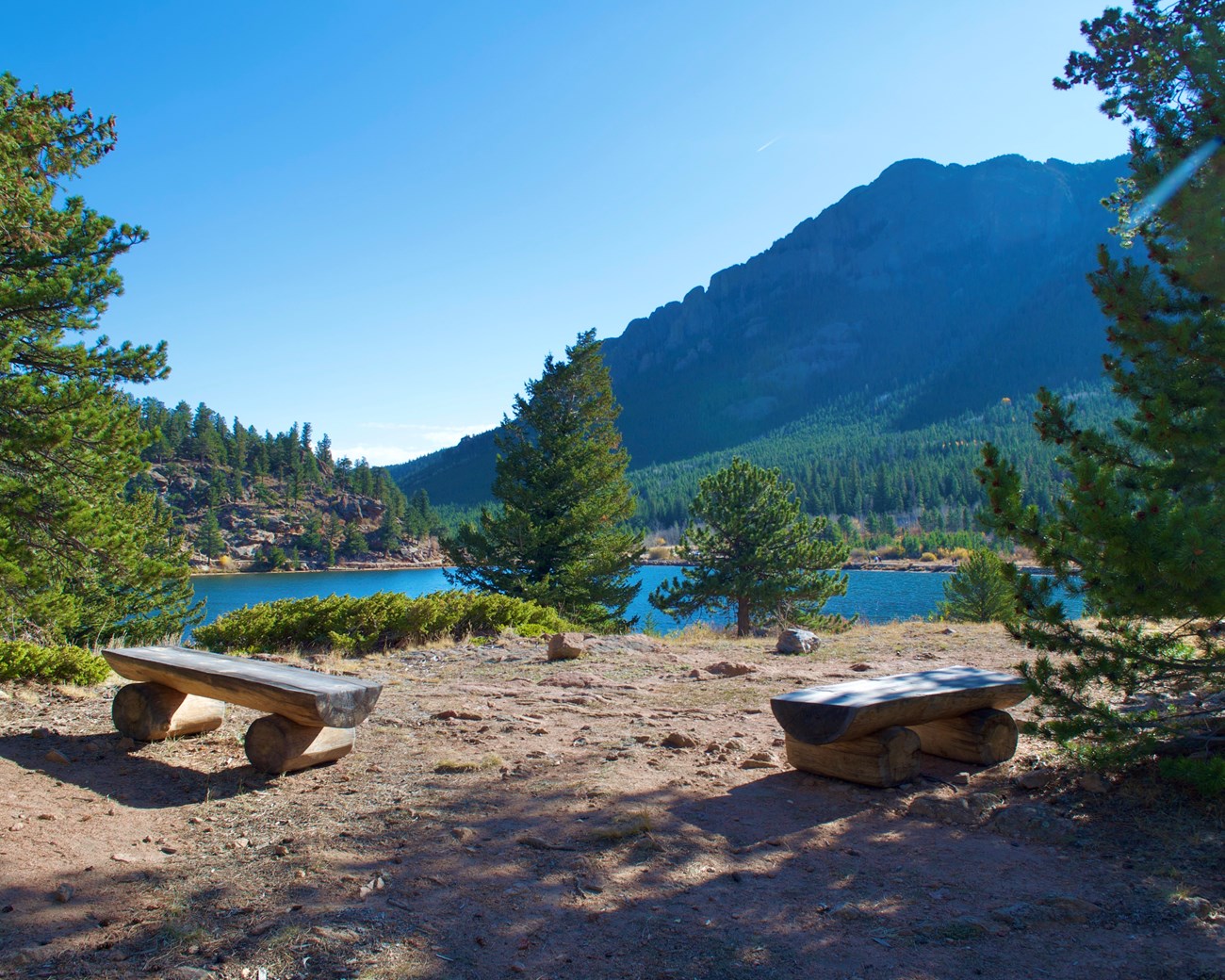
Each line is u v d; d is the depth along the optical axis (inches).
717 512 958.4
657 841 156.6
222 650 492.4
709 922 126.0
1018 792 185.3
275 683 197.8
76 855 146.8
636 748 229.3
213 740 237.6
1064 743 185.8
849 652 436.5
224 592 3068.4
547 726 262.1
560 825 165.5
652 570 4094.5
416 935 119.2
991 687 202.8
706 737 244.2
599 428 1034.1
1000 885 139.1
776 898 134.8
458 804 179.2
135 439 461.1
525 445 1027.3
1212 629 185.2
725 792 190.4
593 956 114.9
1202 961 110.5
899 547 4552.2
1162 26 227.5
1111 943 117.4
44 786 187.2
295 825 166.1
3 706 272.1
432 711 281.7
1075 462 205.5
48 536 462.3
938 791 187.3
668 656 439.8
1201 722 183.8
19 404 420.2
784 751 228.1
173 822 168.2
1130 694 180.9
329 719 192.1
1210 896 129.5
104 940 115.2
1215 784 156.8
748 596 958.4
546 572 1000.9
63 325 469.4
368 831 162.1
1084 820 166.2
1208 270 189.0
